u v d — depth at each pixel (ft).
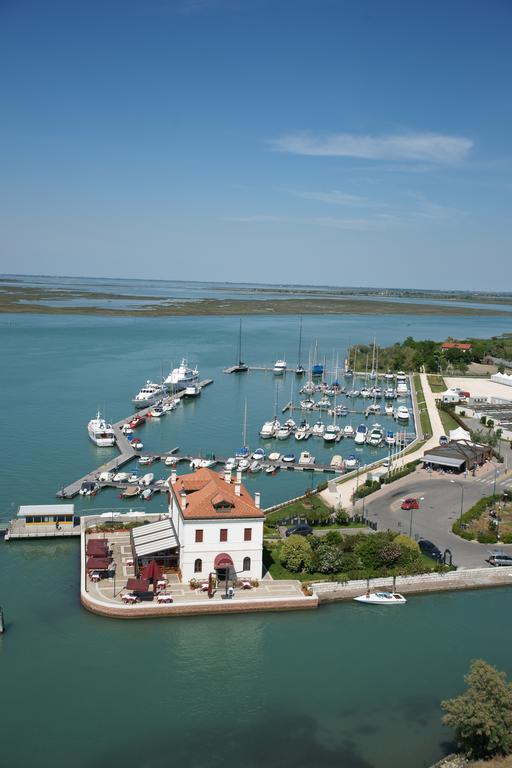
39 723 198.49
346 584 279.90
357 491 397.80
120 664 229.25
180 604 255.70
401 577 286.87
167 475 453.58
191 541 270.87
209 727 198.90
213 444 540.93
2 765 180.86
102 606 253.85
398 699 214.69
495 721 181.68
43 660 229.25
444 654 241.55
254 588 271.69
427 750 190.90
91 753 186.70
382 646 245.04
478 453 460.96
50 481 428.15
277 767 182.80
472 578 294.05
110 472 437.17
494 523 346.54
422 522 352.28
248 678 223.51
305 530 328.29
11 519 347.97
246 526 274.36
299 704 211.41
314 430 583.58
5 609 259.60
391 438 547.90
